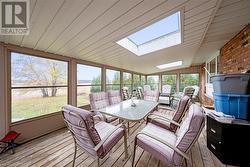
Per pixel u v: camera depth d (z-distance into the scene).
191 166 1.78
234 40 2.84
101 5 1.37
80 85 3.85
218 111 2.02
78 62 3.72
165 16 1.76
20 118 2.45
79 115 1.29
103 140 1.41
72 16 1.51
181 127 1.72
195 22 2.09
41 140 2.56
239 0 1.63
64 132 2.97
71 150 2.18
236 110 1.83
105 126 2.03
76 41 2.30
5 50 2.20
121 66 5.56
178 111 2.12
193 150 2.18
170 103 6.55
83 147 1.56
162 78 8.77
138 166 1.77
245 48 2.34
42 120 2.79
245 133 1.72
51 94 3.05
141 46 3.77
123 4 1.40
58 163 1.84
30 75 2.63
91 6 1.36
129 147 2.29
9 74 2.27
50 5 1.28
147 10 1.56
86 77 4.09
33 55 2.64
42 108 2.85
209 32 2.66
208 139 2.20
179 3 1.52
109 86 5.33
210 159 1.92
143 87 7.69
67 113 1.44
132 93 6.13
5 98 2.20
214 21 2.18
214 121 2.00
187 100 2.14
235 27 2.41
